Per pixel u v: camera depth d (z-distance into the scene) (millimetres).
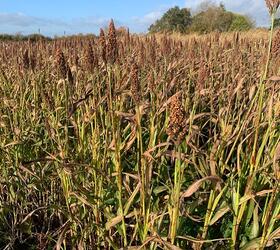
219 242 1523
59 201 2004
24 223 1956
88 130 1883
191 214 1611
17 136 2143
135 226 1497
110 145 1587
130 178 1820
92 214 1766
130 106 2072
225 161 1698
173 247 1251
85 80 2334
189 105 2211
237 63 3270
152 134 1595
